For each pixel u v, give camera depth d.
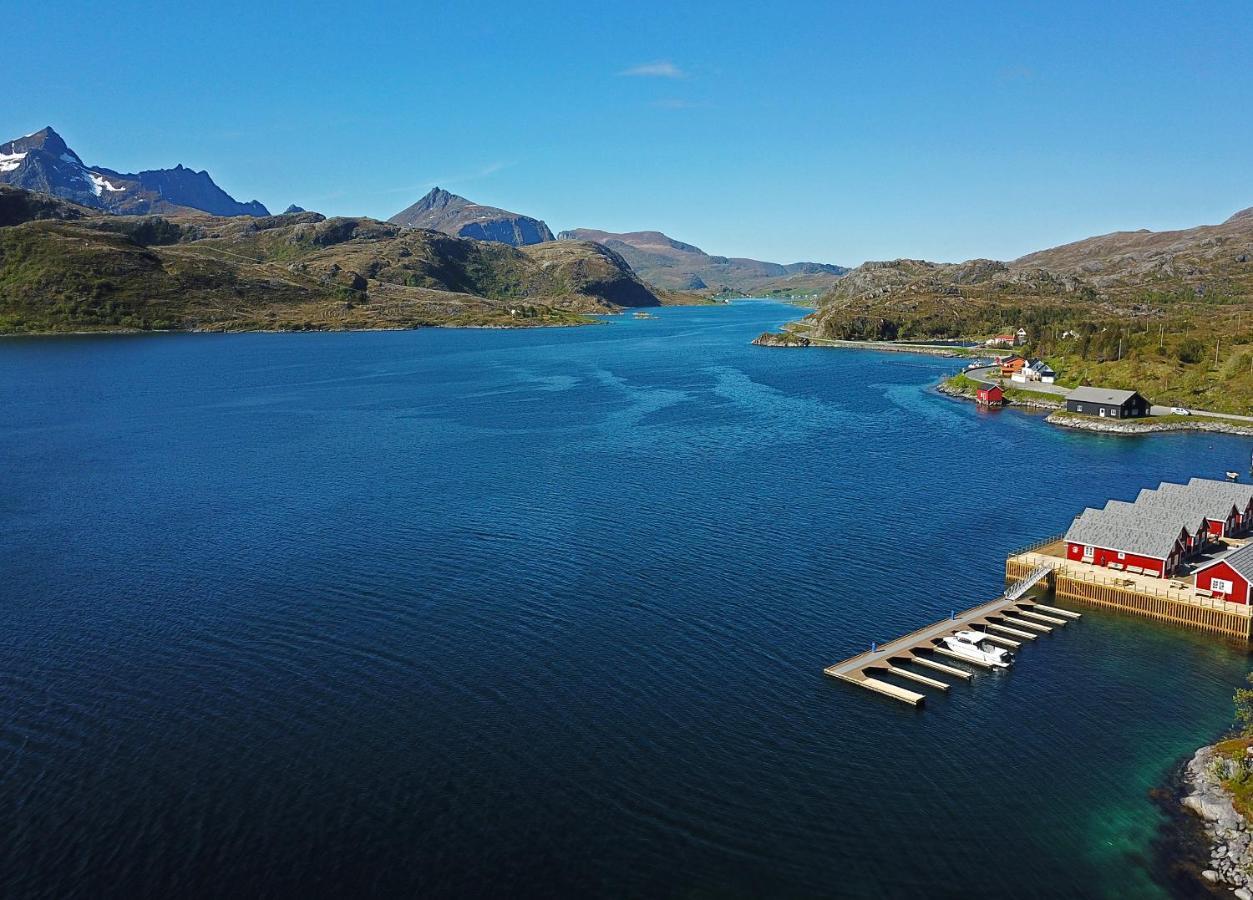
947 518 103.12
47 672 63.56
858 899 42.78
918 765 53.84
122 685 61.81
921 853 46.00
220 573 83.25
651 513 104.00
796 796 50.56
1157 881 44.09
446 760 53.34
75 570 83.94
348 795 49.88
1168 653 69.69
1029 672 66.50
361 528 97.44
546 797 49.94
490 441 149.25
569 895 42.59
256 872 43.69
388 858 44.84
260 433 156.62
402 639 69.38
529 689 61.84
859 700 61.50
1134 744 56.62
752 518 102.31
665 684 62.97
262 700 59.94
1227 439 156.50
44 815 47.72
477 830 47.06
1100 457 139.75
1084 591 80.19
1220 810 48.62
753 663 66.50
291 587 79.81
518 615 74.12
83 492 113.19
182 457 135.38
